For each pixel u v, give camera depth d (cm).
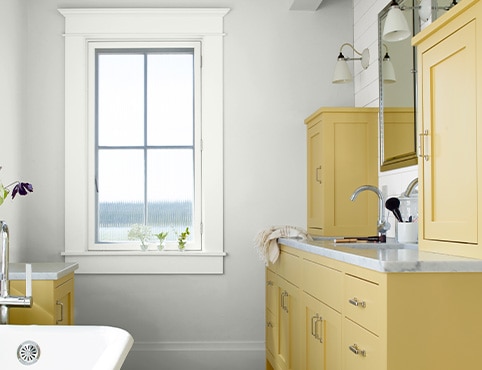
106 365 209
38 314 321
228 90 468
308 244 310
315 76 470
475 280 204
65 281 351
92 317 458
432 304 202
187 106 477
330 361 269
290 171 468
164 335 461
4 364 270
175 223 472
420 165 256
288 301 362
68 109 462
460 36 223
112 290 460
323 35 471
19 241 444
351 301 233
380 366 205
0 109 410
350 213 414
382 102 397
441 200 239
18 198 442
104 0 468
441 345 202
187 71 477
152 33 466
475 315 204
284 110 469
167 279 462
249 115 468
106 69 475
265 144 468
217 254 460
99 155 473
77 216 459
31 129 462
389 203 324
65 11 462
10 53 429
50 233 460
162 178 475
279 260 394
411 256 223
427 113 250
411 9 345
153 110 477
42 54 464
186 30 467
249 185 467
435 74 244
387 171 395
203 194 466
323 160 413
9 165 427
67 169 460
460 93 224
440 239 238
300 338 328
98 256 458
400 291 202
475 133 213
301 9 468
